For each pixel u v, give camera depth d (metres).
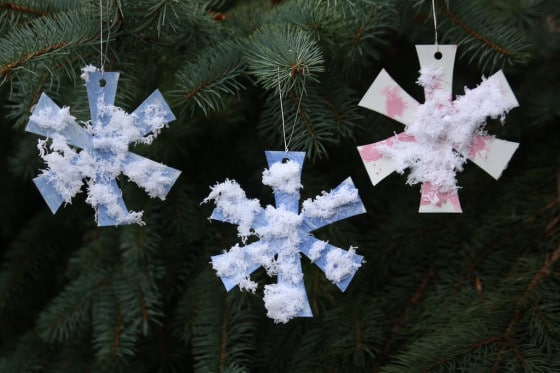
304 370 0.96
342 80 0.96
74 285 1.02
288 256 0.89
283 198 0.89
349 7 0.90
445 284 1.00
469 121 0.88
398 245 1.03
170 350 1.02
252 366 1.00
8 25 0.95
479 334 0.90
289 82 0.90
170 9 0.89
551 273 0.94
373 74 1.03
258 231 0.89
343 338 0.96
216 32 0.94
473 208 1.04
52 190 0.88
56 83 0.94
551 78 1.04
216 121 1.04
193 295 1.01
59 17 0.90
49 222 1.12
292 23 0.92
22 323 1.11
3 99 1.06
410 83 1.05
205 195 1.06
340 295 1.00
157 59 0.96
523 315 0.91
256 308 1.01
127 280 1.00
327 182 1.03
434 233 1.03
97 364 1.01
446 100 0.88
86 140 0.88
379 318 0.98
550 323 0.90
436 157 0.88
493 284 0.97
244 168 1.07
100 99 0.88
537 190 1.02
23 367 1.03
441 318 0.94
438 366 0.89
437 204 0.89
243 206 0.89
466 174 1.06
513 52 0.90
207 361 0.95
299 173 0.88
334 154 1.06
